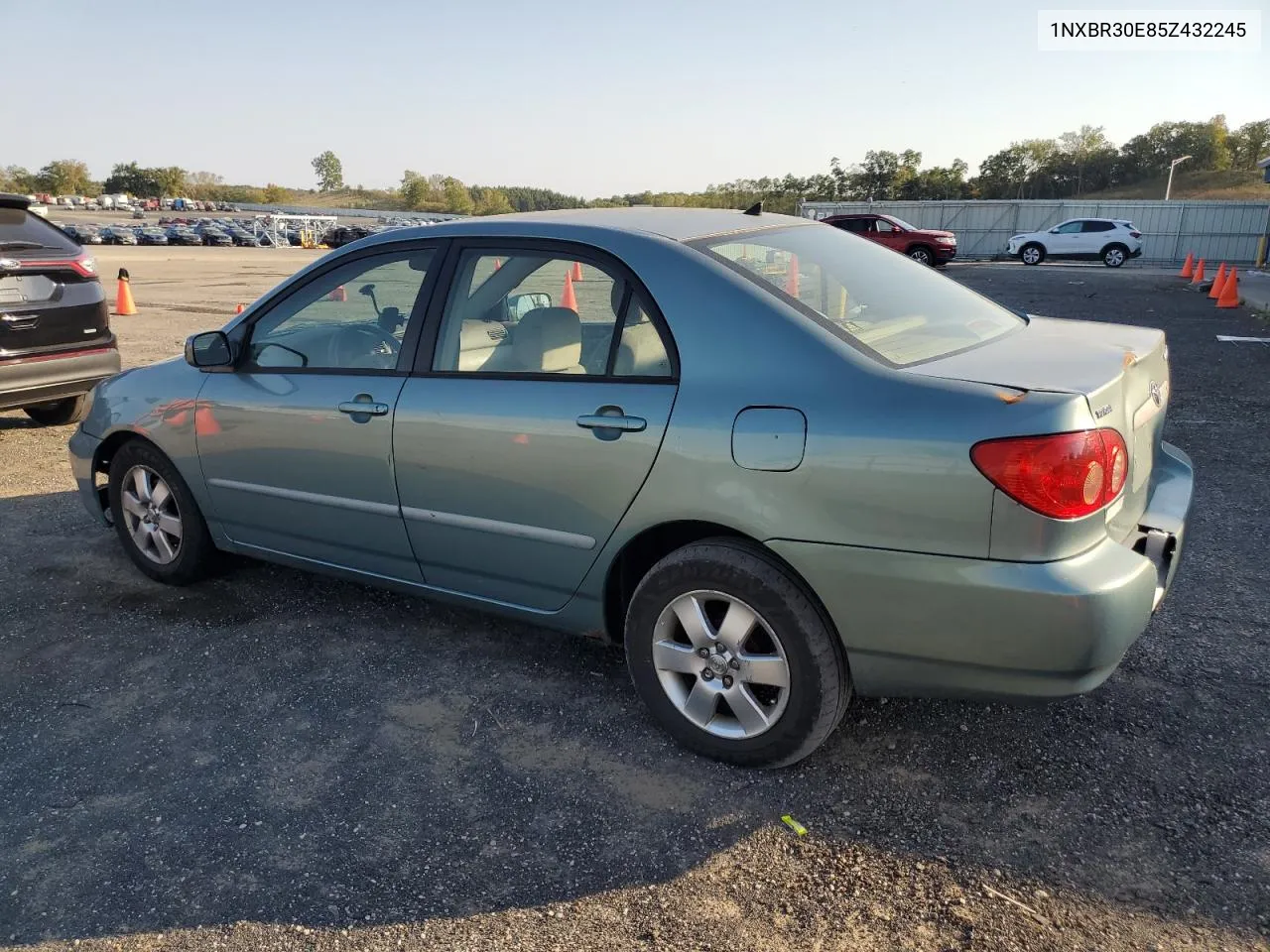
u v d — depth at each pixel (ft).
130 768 9.59
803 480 8.12
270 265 98.32
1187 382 28.86
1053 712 10.04
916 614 7.91
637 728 10.07
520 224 10.50
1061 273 95.86
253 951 7.14
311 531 12.06
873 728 9.89
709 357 8.77
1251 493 17.33
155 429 13.19
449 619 12.89
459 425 10.12
